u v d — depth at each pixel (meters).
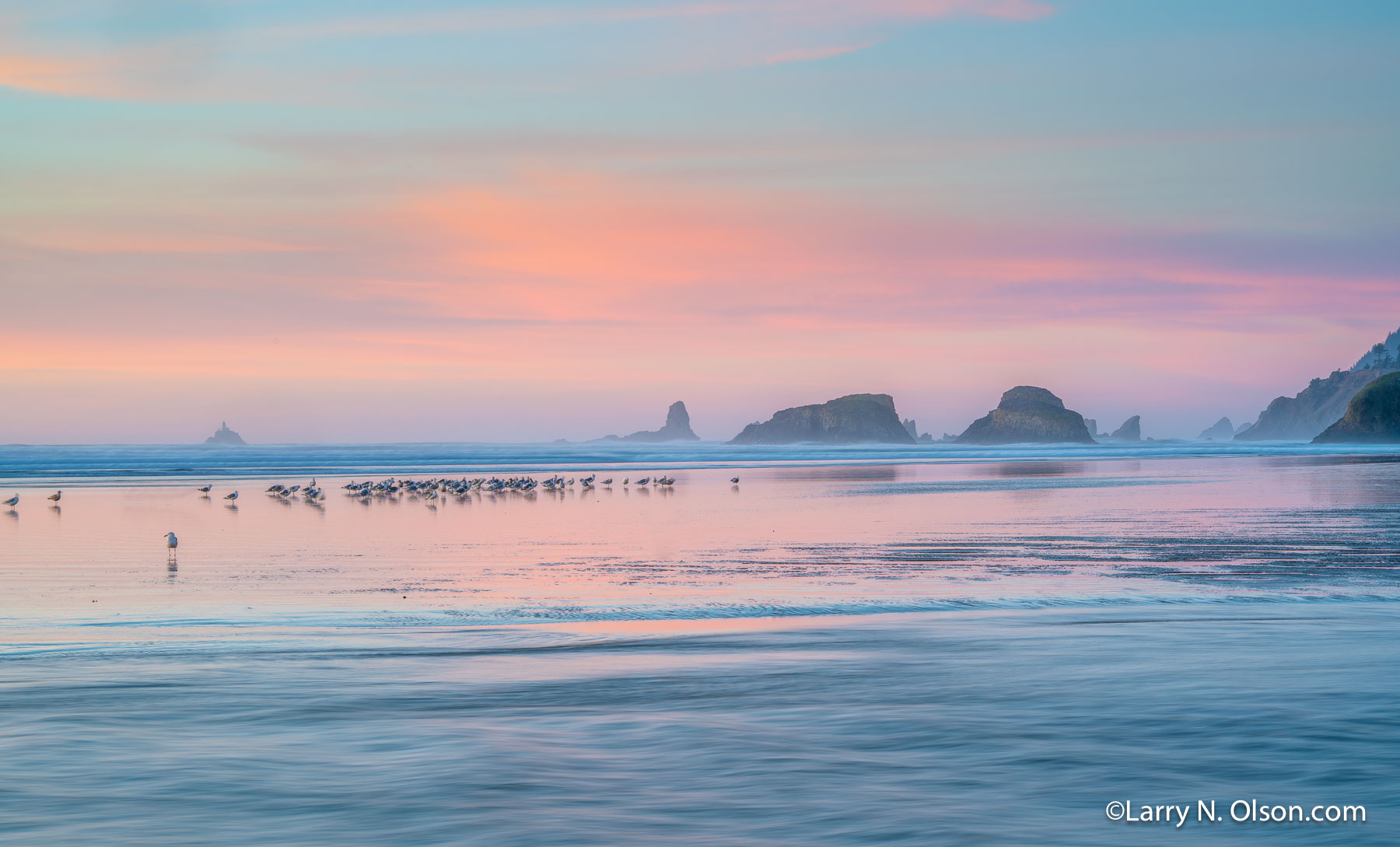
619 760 8.28
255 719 9.73
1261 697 10.27
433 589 20.52
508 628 15.97
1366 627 15.22
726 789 7.48
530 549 28.03
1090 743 8.66
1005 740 8.79
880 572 22.70
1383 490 52.28
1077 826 6.66
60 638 15.05
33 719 9.74
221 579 21.98
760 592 19.91
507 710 10.12
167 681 11.67
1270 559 24.42
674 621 16.67
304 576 22.52
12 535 32.62
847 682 11.34
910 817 6.87
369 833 6.56
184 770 7.98
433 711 10.09
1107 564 23.86
